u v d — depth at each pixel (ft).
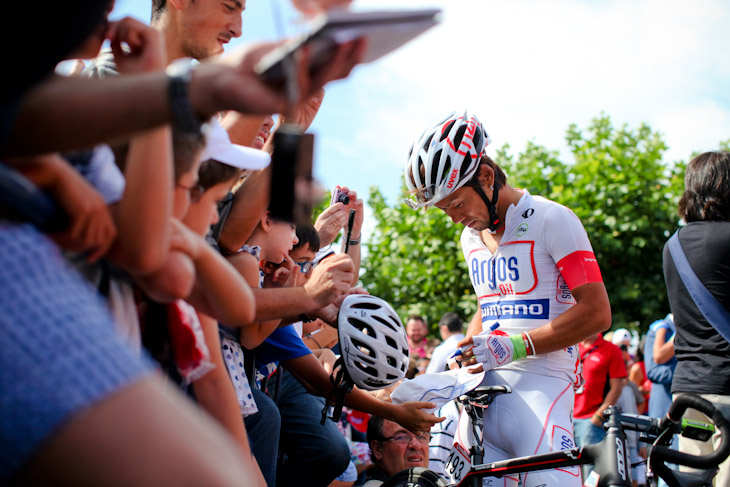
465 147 9.53
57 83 3.16
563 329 9.30
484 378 9.99
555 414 9.52
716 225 10.03
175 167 4.22
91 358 2.65
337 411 8.48
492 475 8.38
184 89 3.11
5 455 2.51
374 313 8.25
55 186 3.31
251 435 7.86
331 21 2.69
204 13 7.50
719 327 9.67
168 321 4.88
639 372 30.53
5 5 2.92
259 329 7.14
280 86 3.01
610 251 43.83
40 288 2.74
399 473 9.21
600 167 45.85
